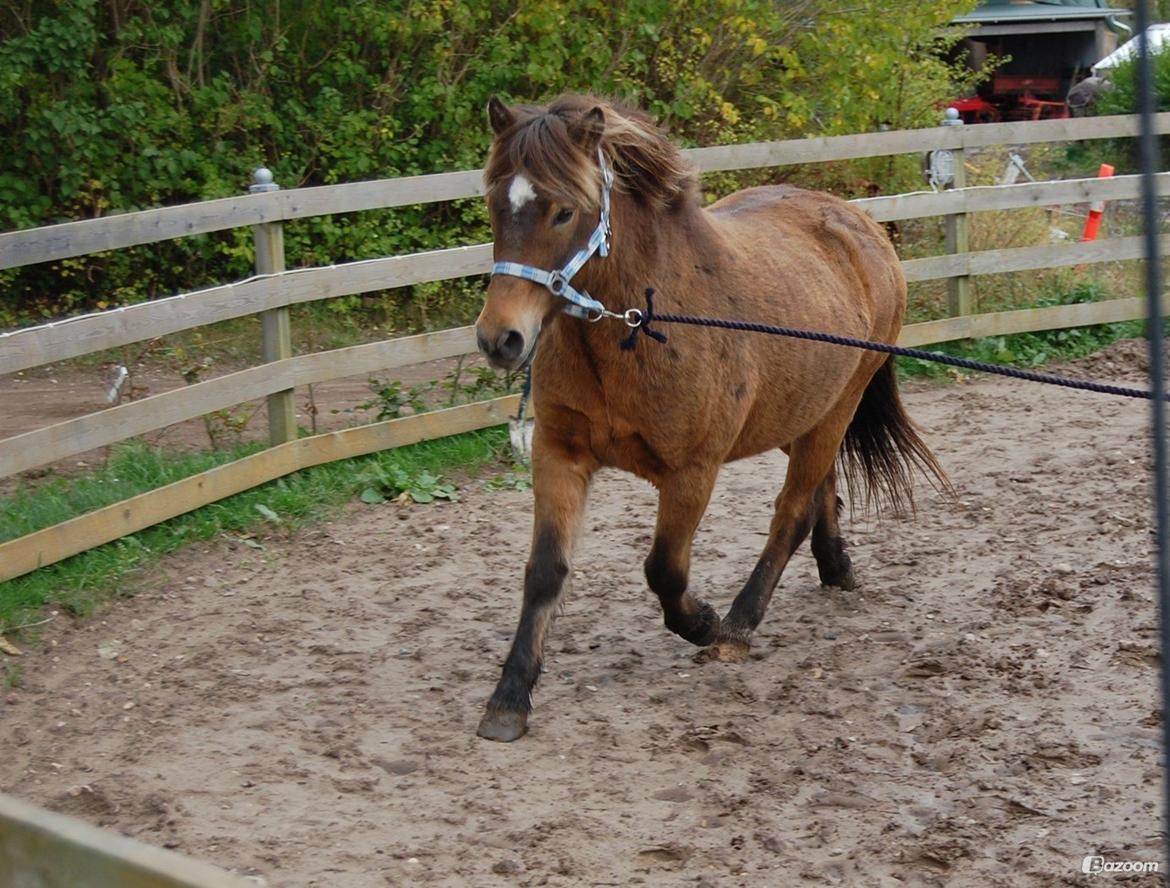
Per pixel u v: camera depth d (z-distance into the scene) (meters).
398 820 3.73
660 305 4.25
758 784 3.95
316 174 10.41
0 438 6.99
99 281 9.80
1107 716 4.36
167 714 4.42
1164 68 15.12
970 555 6.01
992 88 17.95
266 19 9.91
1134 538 6.06
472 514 6.56
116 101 9.27
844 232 5.54
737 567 5.98
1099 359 9.48
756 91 11.56
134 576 5.52
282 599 5.46
